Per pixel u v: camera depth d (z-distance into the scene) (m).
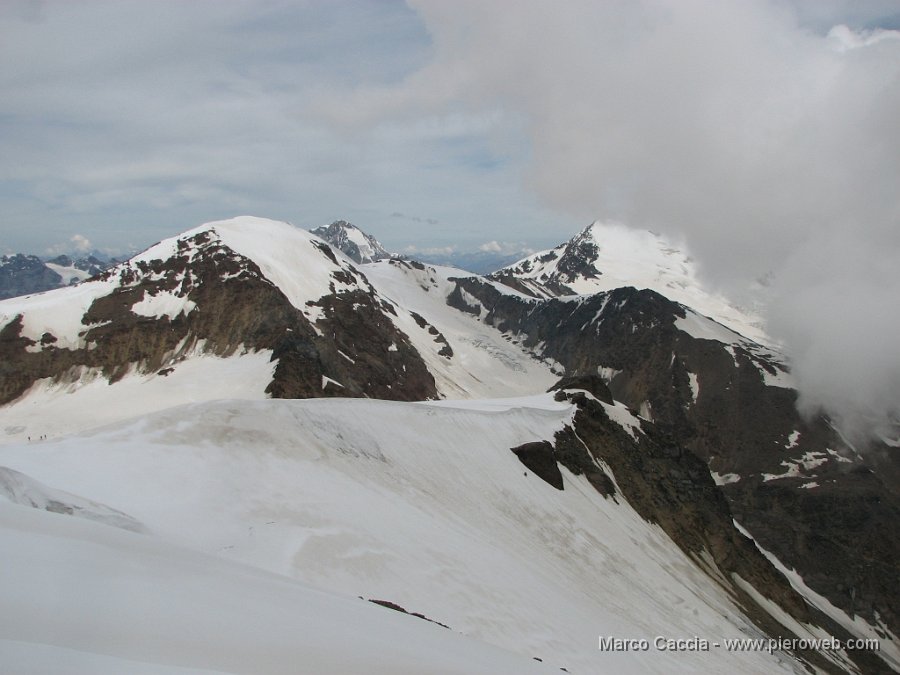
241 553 20.16
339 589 20.69
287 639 7.82
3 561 7.41
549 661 23.92
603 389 86.88
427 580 24.81
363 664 7.93
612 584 43.38
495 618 25.02
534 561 37.91
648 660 31.33
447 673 8.84
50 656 5.23
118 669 5.36
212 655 6.64
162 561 9.63
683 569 57.25
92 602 6.98
